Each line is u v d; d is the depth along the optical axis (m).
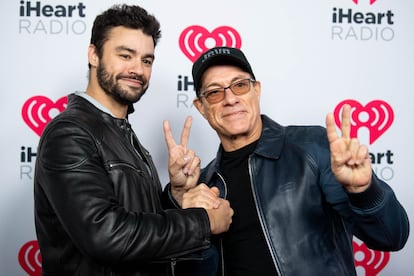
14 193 1.95
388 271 2.08
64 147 1.13
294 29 2.04
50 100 1.96
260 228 1.30
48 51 1.97
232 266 1.34
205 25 2.01
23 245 1.96
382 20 2.07
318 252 1.25
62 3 1.97
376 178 1.17
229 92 1.36
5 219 1.95
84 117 1.22
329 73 2.05
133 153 1.29
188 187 1.39
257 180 1.33
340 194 1.24
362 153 1.05
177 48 2.01
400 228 1.15
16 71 1.95
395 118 2.07
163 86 2.01
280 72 2.04
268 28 2.03
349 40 2.06
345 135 1.09
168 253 1.10
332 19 2.05
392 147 2.07
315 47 2.05
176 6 2.00
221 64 1.39
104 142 1.21
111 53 1.31
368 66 2.06
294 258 1.25
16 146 1.95
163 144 2.01
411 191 2.07
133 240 1.07
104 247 1.06
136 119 2.00
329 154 1.29
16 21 1.95
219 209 1.22
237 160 1.40
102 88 1.33
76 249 1.19
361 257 2.08
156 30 1.39
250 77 1.40
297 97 2.04
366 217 1.10
